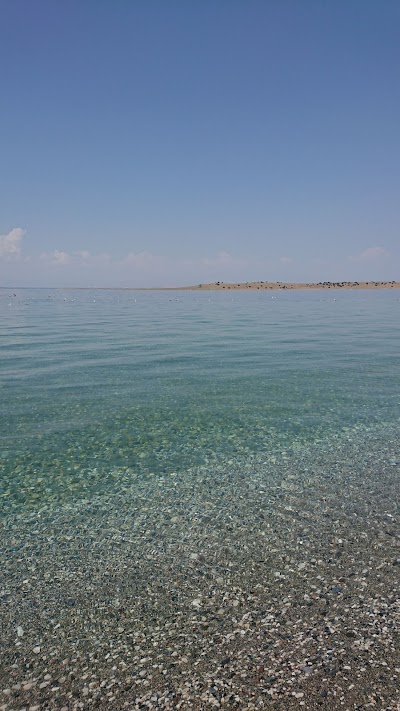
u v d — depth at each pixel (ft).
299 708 15.81
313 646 18.88
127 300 431.84
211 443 44.52
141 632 20.02
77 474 37.32
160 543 27.32
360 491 34.30
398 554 25.90
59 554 26.27
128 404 57.47
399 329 153.17
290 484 35.53
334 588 22.81
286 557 25.67
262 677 17.30
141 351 101.35
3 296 568.41
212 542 27.37
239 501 32.73
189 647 19.03
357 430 48.49
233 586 23.13
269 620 20.54
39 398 60.03
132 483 35.76
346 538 27.71
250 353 98.68
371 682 16.89
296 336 132.26
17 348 105.09
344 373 76.95
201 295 568.00
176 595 22.49
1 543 27.48
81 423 50.19
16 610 21.61
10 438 45.44
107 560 25.63
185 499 33.06
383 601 21.76
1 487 34.99
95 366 82.84
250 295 537.24
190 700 16.37
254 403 58.39
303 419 52.11
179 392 63.77
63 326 164.45
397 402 59.21
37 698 16.69
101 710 16.07
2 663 18.47
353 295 502.38
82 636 19.88
